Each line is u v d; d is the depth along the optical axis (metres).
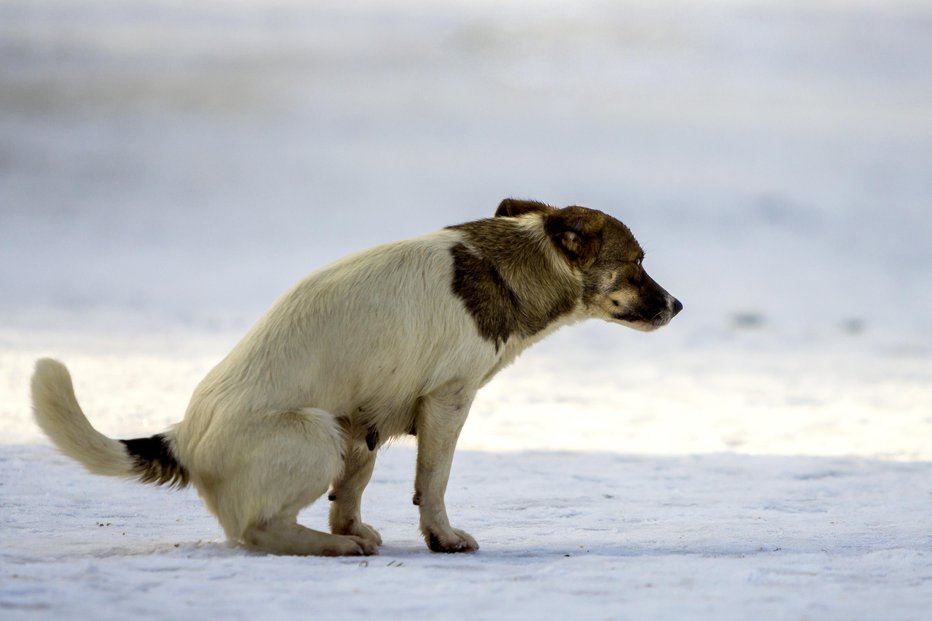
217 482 9.70
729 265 59.56
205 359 26.48
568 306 11.25
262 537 9.59
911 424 20.66
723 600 8.08
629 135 115.56
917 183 88.69
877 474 15.40
